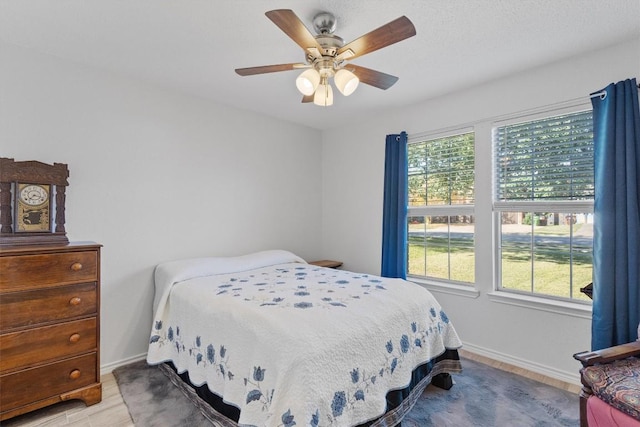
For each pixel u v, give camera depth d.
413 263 3.38
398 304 1.92
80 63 2.37
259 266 2.97
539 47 2.15
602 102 2.10
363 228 3.76
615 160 2.02
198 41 2.07
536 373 2.41
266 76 2.61
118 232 2.54
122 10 1.76
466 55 2.26
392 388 1.67
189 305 2.08
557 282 2.45
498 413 1.89
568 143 2.36
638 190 1.96
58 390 1.88
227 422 1.67
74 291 1.96
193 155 3.00
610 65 2.13
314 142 4.15
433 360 2.08
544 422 1.81
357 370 1.49
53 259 1.88
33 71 2.18
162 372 2.39
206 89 2.87
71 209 2.32
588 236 2.31
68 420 1.83
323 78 1.87
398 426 1.66
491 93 2.71
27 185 2.00
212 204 3.14
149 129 2.72
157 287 2.60
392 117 3.46
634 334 1.92
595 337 2.06
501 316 2.64
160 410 1.92
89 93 2.41
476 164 2.81
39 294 1.83
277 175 3.72
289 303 1.84
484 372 2.42
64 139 2.30
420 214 3.29
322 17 1.78
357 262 3.82
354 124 3.86
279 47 2.15
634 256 1.94
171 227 2.84
